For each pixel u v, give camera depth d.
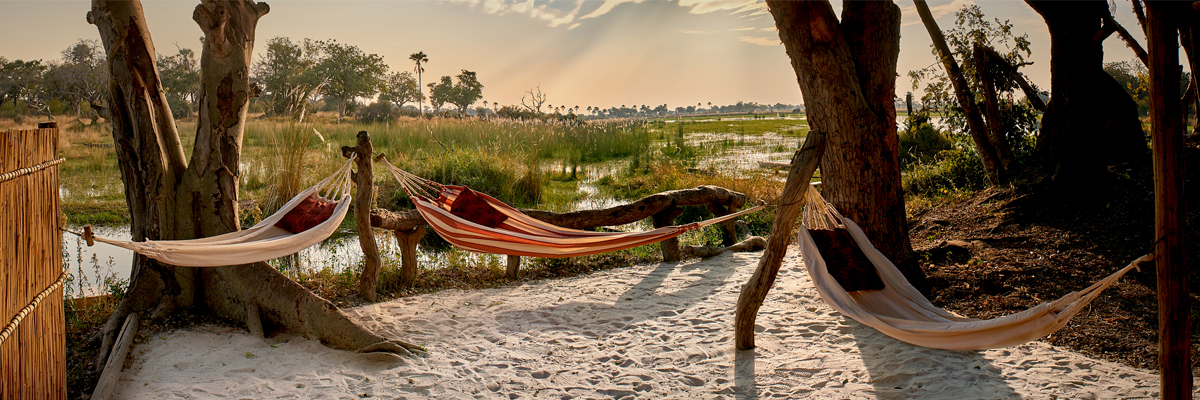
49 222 3.25
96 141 18.58
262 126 18.28
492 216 5.51
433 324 5.29
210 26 4.95
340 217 4.89
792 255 7.65
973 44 8.80
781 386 4.08
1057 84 8.41
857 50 5.96
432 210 5.12
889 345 4.68
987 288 5.87
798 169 4.41
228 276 5.17
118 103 5.00
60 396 3.46
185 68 44.81
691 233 9.19
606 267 7.43
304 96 9.85
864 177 5.95
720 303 5.86
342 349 4.73
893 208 6.05
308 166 10.62
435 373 4.31
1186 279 2.76
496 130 17.33
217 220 5.21
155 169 5.06
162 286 5.24
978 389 3.88
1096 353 4.45
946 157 10.89
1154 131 2.73
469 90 62.12
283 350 4.69
